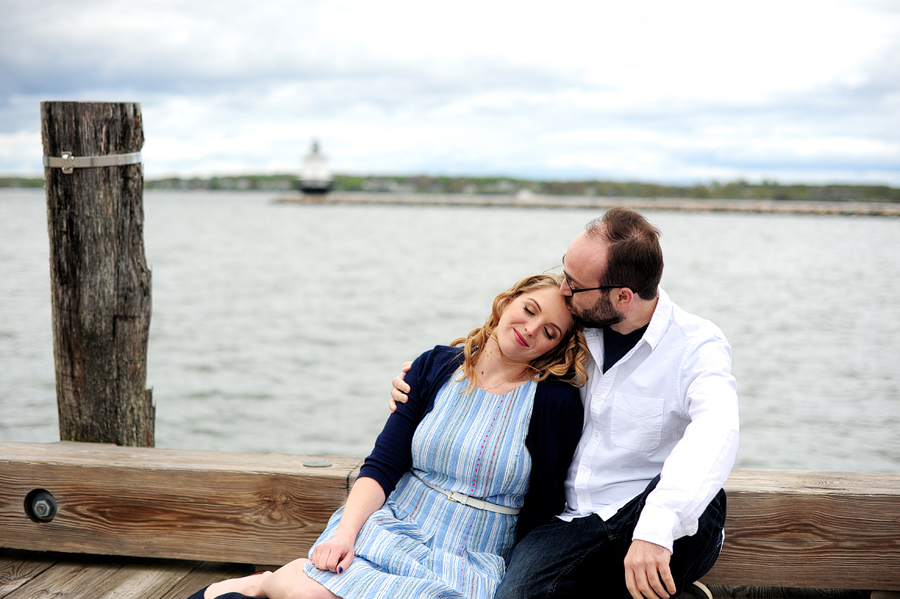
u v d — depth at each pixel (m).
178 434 6.79
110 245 2.77
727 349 1.81
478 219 69.81
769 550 2.09
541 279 1.93
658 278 1.77
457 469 1.86
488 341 1.95
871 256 29.09
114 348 2.83
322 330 12.61
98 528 2.36
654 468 1.82
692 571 1.74
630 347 1.85
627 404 1.80
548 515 1.87
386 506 1.89
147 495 2.33
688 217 73.00
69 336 2.84
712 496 1.56
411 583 1.63
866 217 74.56
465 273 23.12
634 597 1.55
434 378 1.97
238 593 1.74
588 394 1.87
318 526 2.26
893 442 6.42
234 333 12.09
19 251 17.25
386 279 20.95
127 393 2.86
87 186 2.74
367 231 47.41
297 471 2.27
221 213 70.69
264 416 7.39
